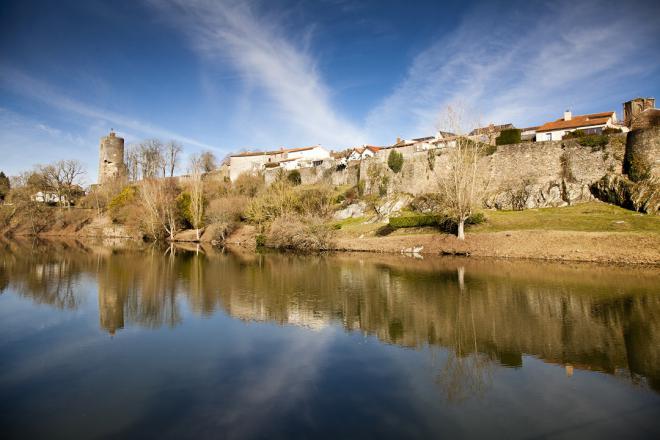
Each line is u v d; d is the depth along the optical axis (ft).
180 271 100.48
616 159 138.10
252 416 28.84
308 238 155.43
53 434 26.73
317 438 25.84
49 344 45.19
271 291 73.41
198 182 228.43
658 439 25.41
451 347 42.75
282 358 40.29
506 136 177.37
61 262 119.96
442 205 142.61
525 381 34.19
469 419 28.12
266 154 328.90
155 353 42.01
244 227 211.00
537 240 111.96
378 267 101.86
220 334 48.26
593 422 27.50
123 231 245.04
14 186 317.22
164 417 28.84
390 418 28.40
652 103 187.62
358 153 276.00
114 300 67.10
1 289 77.20
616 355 39.47
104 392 32.94
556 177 150.51
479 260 109.50
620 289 68.18
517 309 57.00
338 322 52.80
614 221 114.01
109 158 349.00
